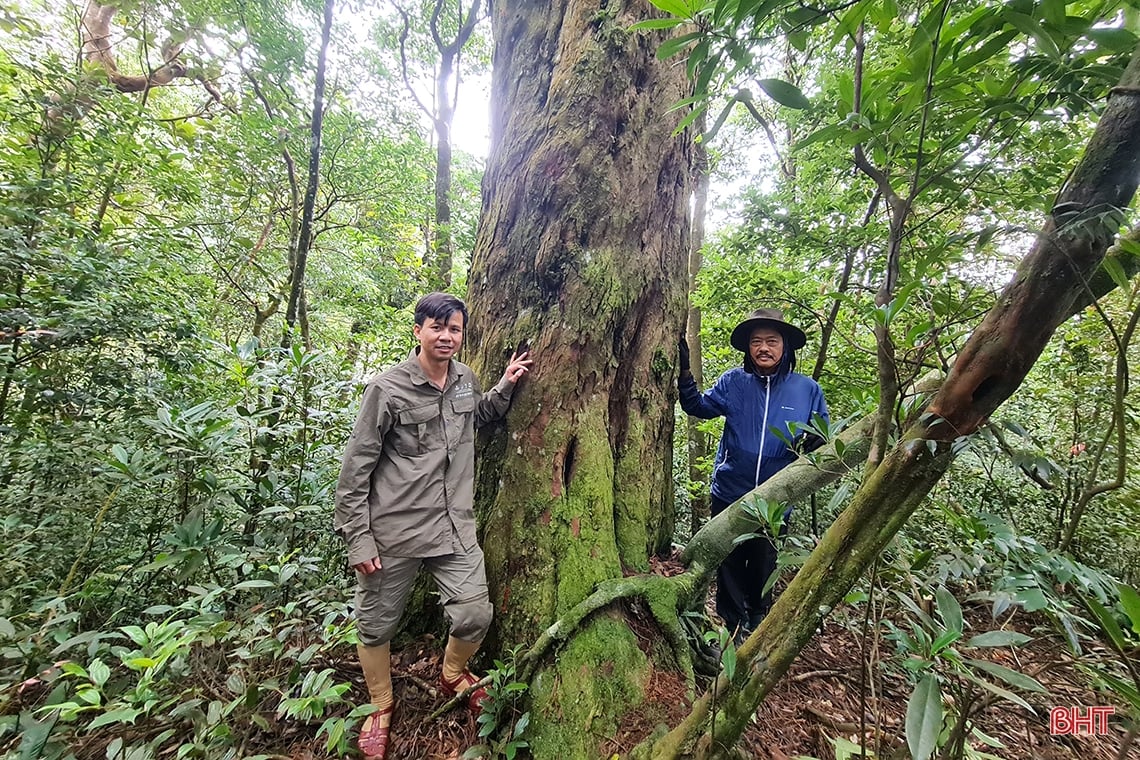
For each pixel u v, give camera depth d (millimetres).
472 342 2488
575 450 2143
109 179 3910
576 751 1645
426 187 8258
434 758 1740
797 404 2557
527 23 2557
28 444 2676
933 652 936
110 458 2357
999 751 1798
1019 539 1055
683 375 2736
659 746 1380
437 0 7191
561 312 2195
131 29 5254
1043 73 1030
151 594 2346
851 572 991
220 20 4930
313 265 7418
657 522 2395
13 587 2082
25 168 3453
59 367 3002
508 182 2414
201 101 7125
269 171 5676
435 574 1940
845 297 1049
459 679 1896
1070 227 713
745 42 918
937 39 888
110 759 1343
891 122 960
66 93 3643
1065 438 3543
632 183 2293
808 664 2320
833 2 912
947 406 877
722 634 1226
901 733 1837
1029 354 798
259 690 1687
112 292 3115
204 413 2361
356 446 1783
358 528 1773
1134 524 2895
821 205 3359
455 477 1946
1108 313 3102
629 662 1821
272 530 2455
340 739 1494
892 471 947
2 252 2914
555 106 2305
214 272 5734
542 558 2029
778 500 2152
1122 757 829
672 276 2506
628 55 2283
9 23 3641
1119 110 715
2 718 1443
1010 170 2242
